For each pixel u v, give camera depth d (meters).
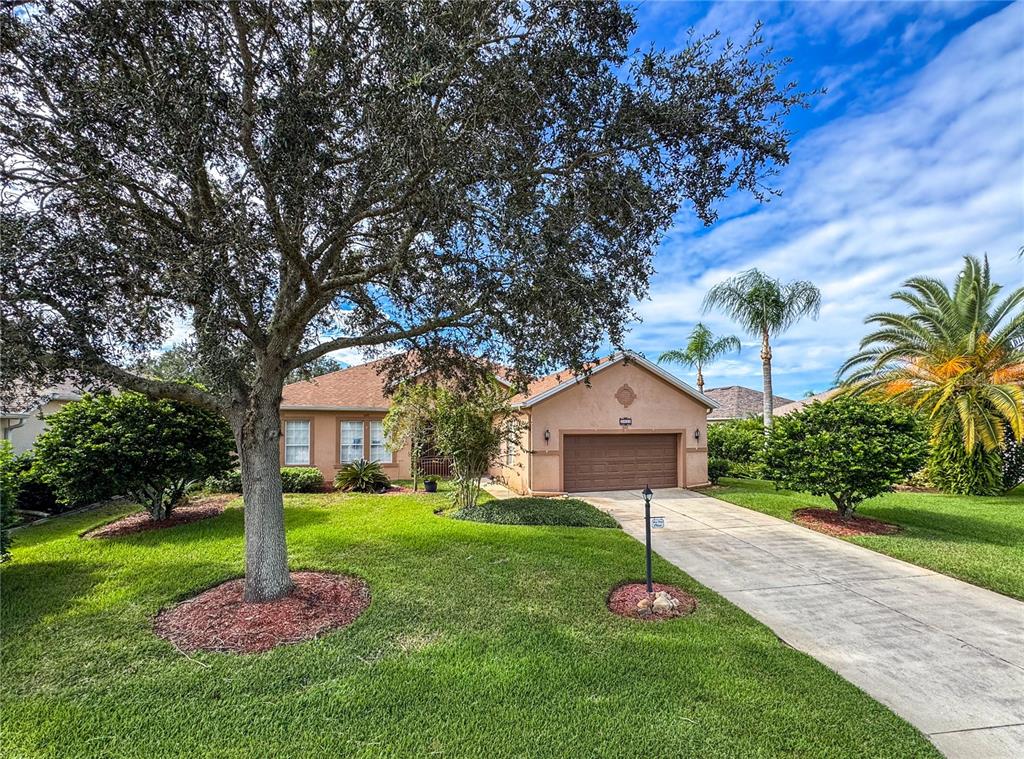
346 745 3.65
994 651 5.38
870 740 3.77
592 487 15.98
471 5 4.56
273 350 6.15
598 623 5.80
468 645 5.18
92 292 5.00
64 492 9.70
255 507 6.25
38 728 3.83
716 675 4.67
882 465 10.43
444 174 4.70
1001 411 14.48
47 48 4.57
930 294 17.33
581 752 3.59
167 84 4.05
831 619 6.20
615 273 6.28
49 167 5.07
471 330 7.06
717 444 19.41
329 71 4.83
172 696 4.27
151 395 5.91
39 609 6.13
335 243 5.68
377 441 18.47
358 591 6.70
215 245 4.44
